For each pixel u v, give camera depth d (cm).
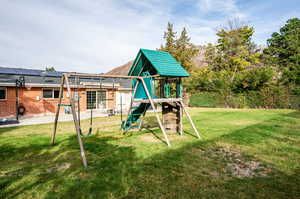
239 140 612
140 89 762
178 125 770
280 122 975
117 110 1789
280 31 2741
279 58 2573
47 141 641
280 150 505
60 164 427
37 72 1838
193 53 2323
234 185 314
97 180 338
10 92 1377
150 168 390
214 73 2372
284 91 1753
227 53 2716
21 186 318
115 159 450
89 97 1769
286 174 357
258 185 313
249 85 1973
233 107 2033
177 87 766
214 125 927
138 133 777
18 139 670
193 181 331
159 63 700
